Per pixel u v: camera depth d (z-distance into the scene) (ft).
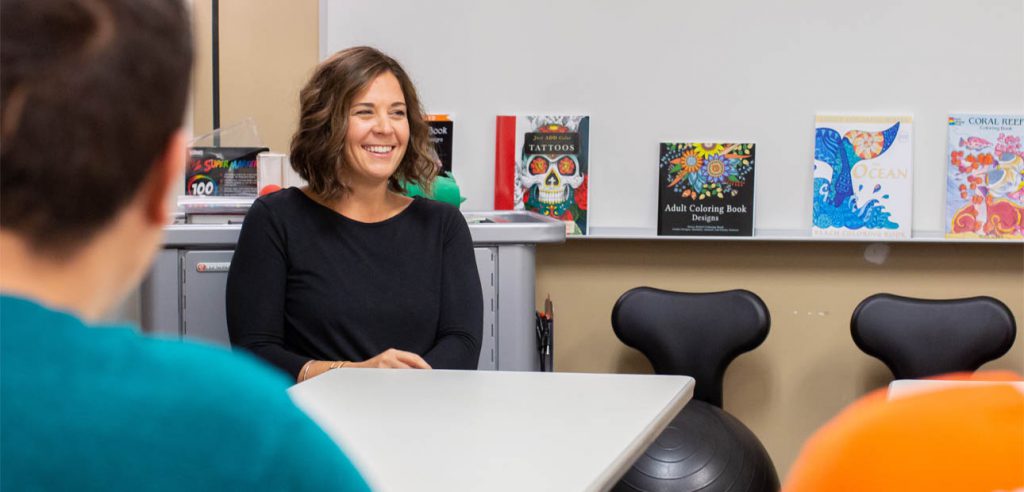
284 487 1.64
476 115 11.41
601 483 3.55
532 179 11.34
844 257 11.44
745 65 11.20
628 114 11.31
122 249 1.82
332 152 7.55
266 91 13.67
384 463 3.72
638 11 11.22
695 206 11.24
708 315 10.97
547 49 11.32
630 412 4.53
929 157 11.18
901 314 10.71
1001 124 11.03
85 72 1.68
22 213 1.68
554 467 3.68
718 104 11.25
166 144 1.80
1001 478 1.52
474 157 11.44
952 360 10.64
